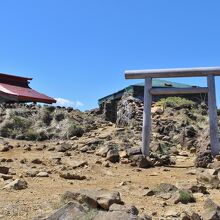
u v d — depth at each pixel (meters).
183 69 19.38
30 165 15.57
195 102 34.31
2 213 8.67
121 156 17.92
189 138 23.17
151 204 10.17
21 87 39.28
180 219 8.64
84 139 24.17
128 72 19.72
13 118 27.11
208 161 17.02
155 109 30.70
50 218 7.55
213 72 19.05
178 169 16.67
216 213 8.68
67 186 12.08
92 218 7.44
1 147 19.28
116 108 35.56
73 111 31.42
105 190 10.66
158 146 20.88
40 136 25.58
